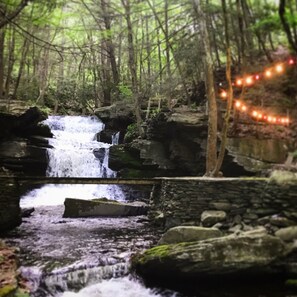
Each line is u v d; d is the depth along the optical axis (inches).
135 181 455.8
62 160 679.7
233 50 615.8
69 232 411.5
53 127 861.2
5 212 405.7
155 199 466.6
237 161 499.2
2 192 406.9
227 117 417.4
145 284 283.6
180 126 555.2
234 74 573.6
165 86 643.5
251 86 551.5
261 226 322.0
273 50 549.3
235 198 349.7
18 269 280.4
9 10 333.4
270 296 258.4
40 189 643.5
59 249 341.1
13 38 711.7
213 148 446.9
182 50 553.3
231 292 266.8
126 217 502.0
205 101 626.5
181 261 269.9
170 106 668.1
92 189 663.8
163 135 628.1
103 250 338.6
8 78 760.3
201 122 547.8
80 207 500.1
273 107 528.4
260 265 269.9
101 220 479.8
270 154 495.2
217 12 479.8
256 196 338.6
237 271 269.4
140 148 639.8
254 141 505.4
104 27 867.4
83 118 951.6
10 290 230.7
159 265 275.4
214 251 270.7
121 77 1008.9
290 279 268.2
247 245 273.7
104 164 701.9
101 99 1088.8
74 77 1157.7
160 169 629.0
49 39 888.3
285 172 339.9
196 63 593.0
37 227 433.4
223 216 344.8
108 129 832.9
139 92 757.9
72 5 763.4
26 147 639.8
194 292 272.4
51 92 1136.8
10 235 393.1
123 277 290.8
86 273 282.7
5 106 647.8
